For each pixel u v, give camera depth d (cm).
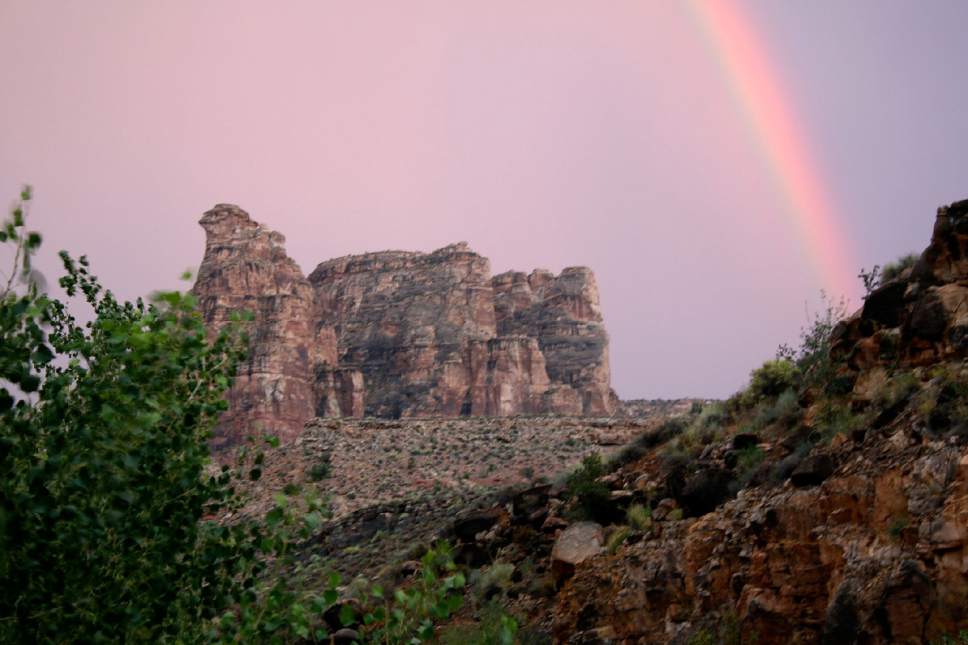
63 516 957
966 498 1920
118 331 1055
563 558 3366
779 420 3331
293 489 1168
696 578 2706
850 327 3067
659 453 4044
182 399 1132
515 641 3142
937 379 2333
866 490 2211
